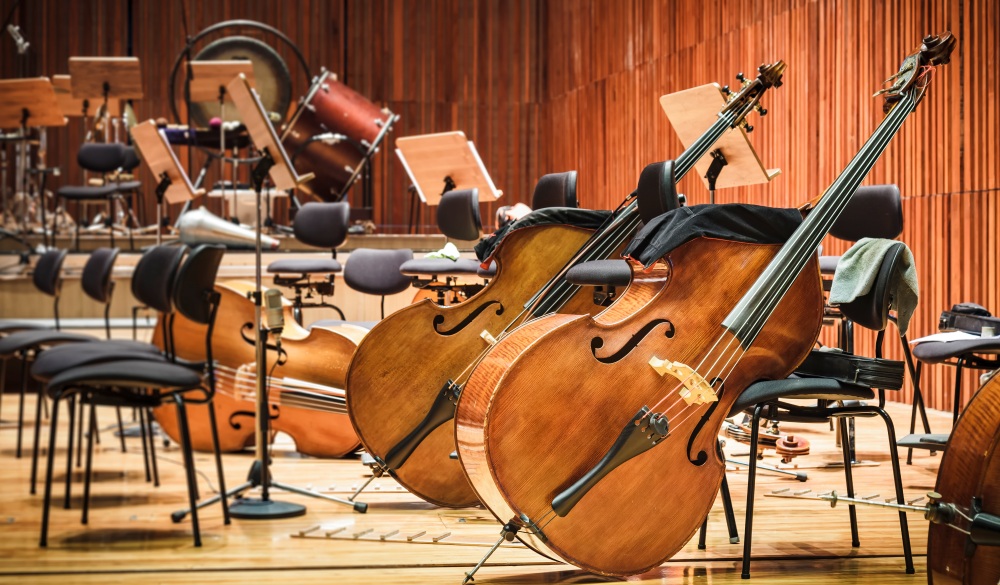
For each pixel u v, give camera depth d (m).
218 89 7.83
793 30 7.29
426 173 5.94
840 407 3.00
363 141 8.88
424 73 11.64
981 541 2.24
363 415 3.58
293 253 7.96
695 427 2.72
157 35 11.33
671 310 2.69
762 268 2.80
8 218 9.15
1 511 3.74
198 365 3.72
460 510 3.78
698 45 8.53
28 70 11.11
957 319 4.19
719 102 4.31
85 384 3.38
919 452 4.94
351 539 3.33
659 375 2.66
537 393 2.57
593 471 2.57
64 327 7.47
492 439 2.54
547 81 11.68
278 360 4.68
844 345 4.52
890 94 3.25
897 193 4.51
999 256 5.62
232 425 4.88
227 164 11.18
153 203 11.19
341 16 11.49
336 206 6.55
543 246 3.58
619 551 2.67
